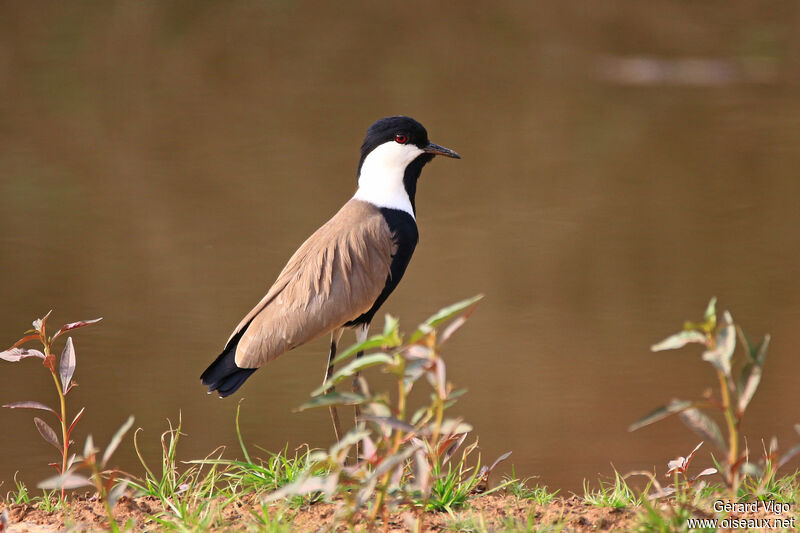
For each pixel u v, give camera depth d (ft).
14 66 105.19
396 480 18.81
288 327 27.61
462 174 70.74
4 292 49.39
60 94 94.48
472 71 104.68
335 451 17.38
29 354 23.27
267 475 24.34
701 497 22.79
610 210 62.34
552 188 67.05
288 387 41.04
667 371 41.24
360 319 29.50
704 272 51.70
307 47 115.55
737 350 42.83
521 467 33.24
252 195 65.46
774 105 89.04
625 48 114.21
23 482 32.60
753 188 66.33
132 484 24.34
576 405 37.88
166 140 79.46
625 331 44.91
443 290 49.88
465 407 38.09
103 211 62.23
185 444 35.70
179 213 61.93
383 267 29.25
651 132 81.00
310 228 59.21
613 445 34.83
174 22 125.80
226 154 75.51
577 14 132.16
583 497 26.04
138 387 40.29
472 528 20.95
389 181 30.48
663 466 33.12
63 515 22.79
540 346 43.70
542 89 96.99
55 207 62.90
